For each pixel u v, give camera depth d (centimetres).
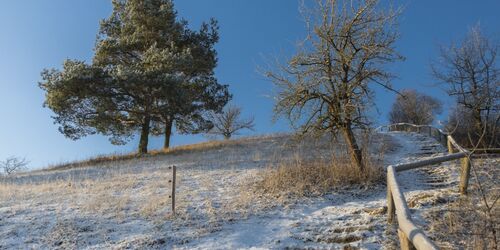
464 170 968
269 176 1408
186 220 1016
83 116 2550
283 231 924
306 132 1545
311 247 802
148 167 1983
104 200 1200
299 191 1256
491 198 786
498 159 888
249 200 1180
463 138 1353
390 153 2023
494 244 598
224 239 891
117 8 2981
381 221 891
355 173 1395
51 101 2406
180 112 2586
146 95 2561
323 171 1420
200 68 2883
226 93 3003
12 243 894
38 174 2116
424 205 941
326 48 1500
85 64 2441
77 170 2114
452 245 686
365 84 1485
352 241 811
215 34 3055
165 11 2806
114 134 2778
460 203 827
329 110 1520
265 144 2627
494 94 1554
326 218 994
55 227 977
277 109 1532
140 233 940
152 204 1128
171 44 2784
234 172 1670
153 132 3109
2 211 1120
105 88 2419
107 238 913
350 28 1486
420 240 370
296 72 1527
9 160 3181
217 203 1170
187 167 1886
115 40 2798
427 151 2017
